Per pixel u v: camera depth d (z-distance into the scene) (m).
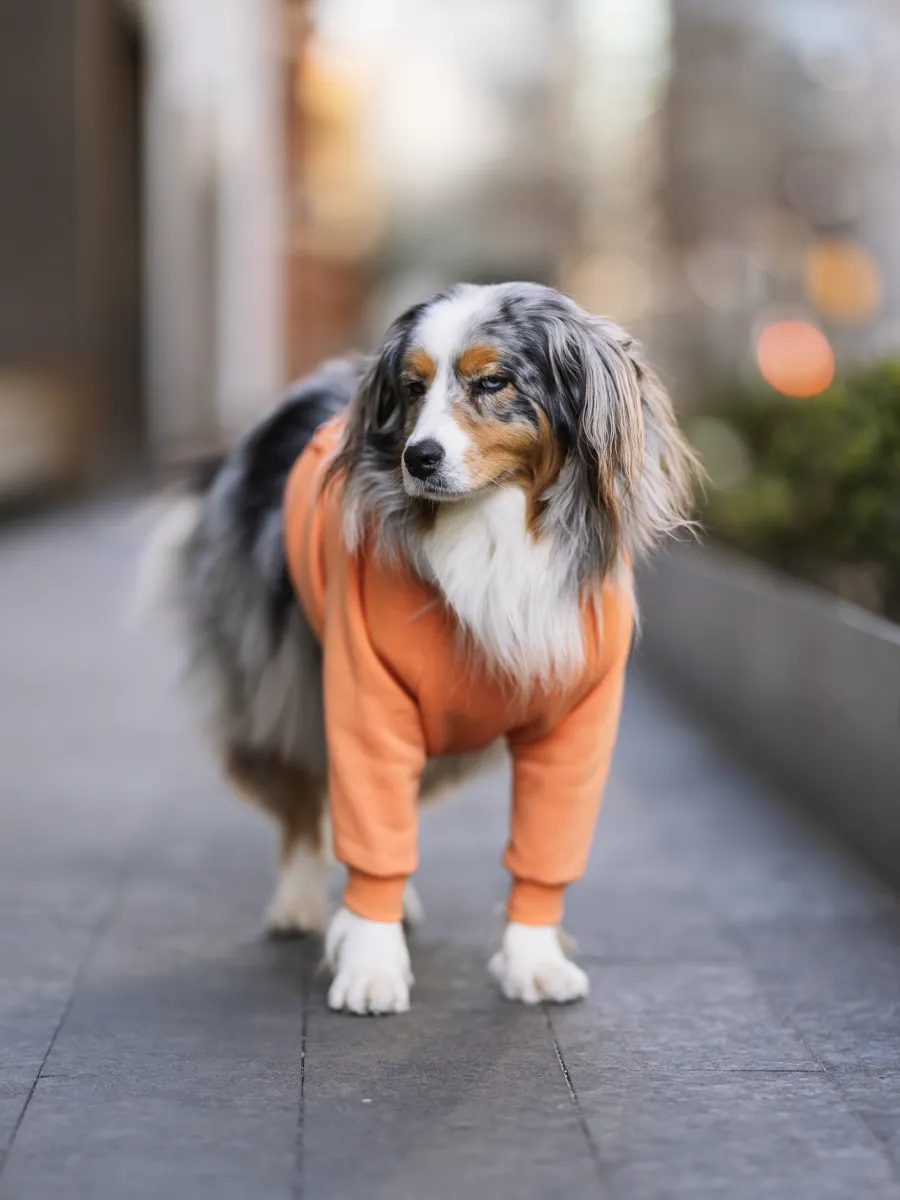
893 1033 3.33
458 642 3.27
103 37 18.16
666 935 3.98
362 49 39.56
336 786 3.38
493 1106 2.93
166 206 21.61
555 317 3.17
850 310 29.42
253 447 4.10
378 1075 3.07
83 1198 2.55
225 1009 3.45
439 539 3.21
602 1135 2.80
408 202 40.44
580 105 39.75
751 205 33.03
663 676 7.85
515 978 3.49
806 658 5.31
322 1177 2.63
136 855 4.66
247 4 27.52
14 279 16.61
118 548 12.27
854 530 5.41
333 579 3.39
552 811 3.44
